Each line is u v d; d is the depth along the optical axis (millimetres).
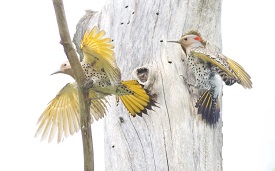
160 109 8797
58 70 8250
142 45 9445
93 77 7660
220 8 9836
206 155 8742
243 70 9445
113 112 9141
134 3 9930
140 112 8164
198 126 8859
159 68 9062
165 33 9453
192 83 9227
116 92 7938
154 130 8719
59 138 8125
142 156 8688
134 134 8844
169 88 8906
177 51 9312
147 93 7957
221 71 9461
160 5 9656
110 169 9008
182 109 8797
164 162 8508
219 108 9445
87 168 7199
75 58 6844
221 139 9391
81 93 7086
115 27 10000
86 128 7121
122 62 9492
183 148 8547
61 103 8180
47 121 8133
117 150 8938
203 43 9461
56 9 6461
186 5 9602
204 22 9648
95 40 6957
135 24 9711
